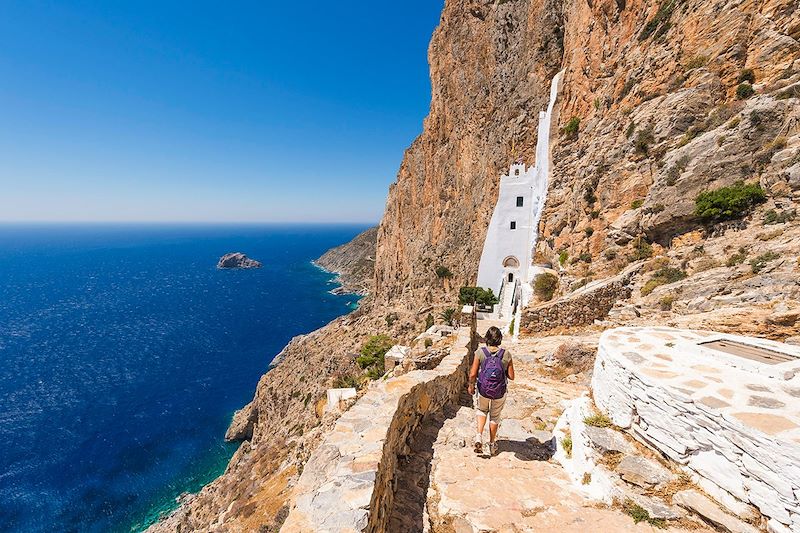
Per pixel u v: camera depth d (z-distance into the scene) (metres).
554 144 35.44
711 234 16.89
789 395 4.88
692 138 19.19
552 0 50.00
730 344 6.71
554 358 14.98
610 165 24.27
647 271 18.33
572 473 6.49
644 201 20.44
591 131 29.45
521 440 8.24
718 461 4.70
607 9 29.52
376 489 4.95
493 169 61.66
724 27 19.86
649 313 15.73
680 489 4.99
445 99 78.56
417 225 91.00
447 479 6.53
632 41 26.28
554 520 5.22
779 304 11.15
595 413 6.81
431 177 84.12
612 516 5.09
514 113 57.69
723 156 17.09
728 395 5.02
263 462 25.58
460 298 45.47
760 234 14.53
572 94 34.03
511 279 44.06
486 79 64.94
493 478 6.50
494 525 5.23
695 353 6.31
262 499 16.80
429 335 23.27
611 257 21.56
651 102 22.86
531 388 12.12
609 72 29.00
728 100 19.47
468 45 69.56
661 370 5.89
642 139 21.91
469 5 68.38
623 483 5.41
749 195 15.57
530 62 54.41
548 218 32.69
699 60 20.73
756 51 18.55
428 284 79.56
